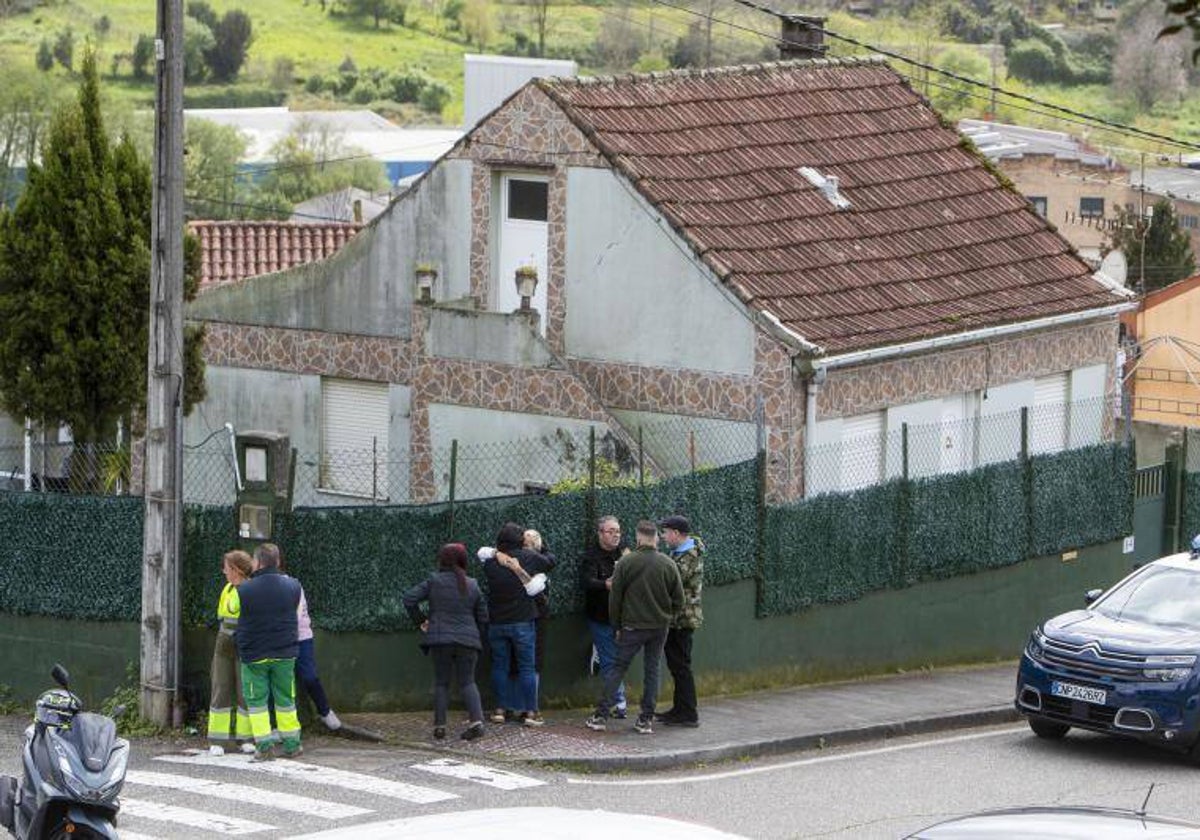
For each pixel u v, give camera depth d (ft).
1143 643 93.25
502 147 130.11
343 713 91.81
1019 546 127.75
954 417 133.08
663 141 132.16
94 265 123.24
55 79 442.09
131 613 94.89
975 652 124.88
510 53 565.12
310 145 437.99
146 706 91.56
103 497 95.25
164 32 89.61
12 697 98.32
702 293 122.83
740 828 76.89
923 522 119.55
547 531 96.53
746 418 121.29
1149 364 210.18
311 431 139.44
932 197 144.66
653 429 125.18
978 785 86.79
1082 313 140.46
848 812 80.43
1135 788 87.04
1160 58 374.22
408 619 92.22
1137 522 140.97
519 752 87.97
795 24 160.76
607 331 126.82
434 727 89.71
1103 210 298.76
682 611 93.76
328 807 78.13
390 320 135.64
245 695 85.61
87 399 125.39
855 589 114.62
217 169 408.67
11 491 97.40
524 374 127.13
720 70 144.15
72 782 65.57
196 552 92.12
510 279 132.16
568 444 125.39
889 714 102.22
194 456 141.28
